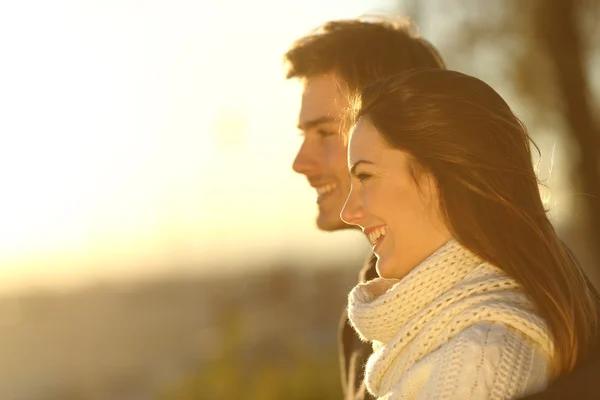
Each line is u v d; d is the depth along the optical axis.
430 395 1.84
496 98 2.07
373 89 2.12
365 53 2.97
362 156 2.06
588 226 10.33
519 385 1.82
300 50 3.04
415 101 2.02
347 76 2.97
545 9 12.00
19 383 52.41
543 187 2.39
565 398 1.45
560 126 11.89
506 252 1.94
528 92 12.19
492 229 1.96
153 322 90.38
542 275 1.93
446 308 1.95
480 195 1.97
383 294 2.06
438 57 3.15
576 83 11.79
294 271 33.66
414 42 3.07
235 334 11.30
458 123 1.99
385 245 2.08
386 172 2.03
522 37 12.23
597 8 11.89
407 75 2.10
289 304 27.72
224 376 10.68
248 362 11.04
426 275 1.98
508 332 1.86
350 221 2.11
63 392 46.38
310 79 3.03
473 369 1.82
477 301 1.92
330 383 10.35
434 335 1.93
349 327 3.08
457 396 1.81
